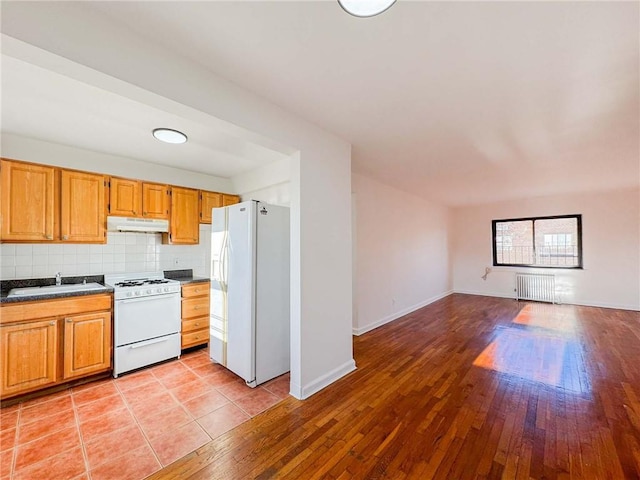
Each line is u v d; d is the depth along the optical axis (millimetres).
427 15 1290
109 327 2721
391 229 4941
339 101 2084
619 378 2670
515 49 1527
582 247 5805
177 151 3021
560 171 3951
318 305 2527
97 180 2961
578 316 4945
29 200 2568
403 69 1710
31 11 1134
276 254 2766
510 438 1846
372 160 3475
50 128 2424
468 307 5750
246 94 1923
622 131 2582
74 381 2570
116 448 1764
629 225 5371
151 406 2236
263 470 1592
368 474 1560
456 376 2746
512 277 6609
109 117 2230
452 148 3051
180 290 3260
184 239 3645
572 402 2266
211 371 2889
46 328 2385
